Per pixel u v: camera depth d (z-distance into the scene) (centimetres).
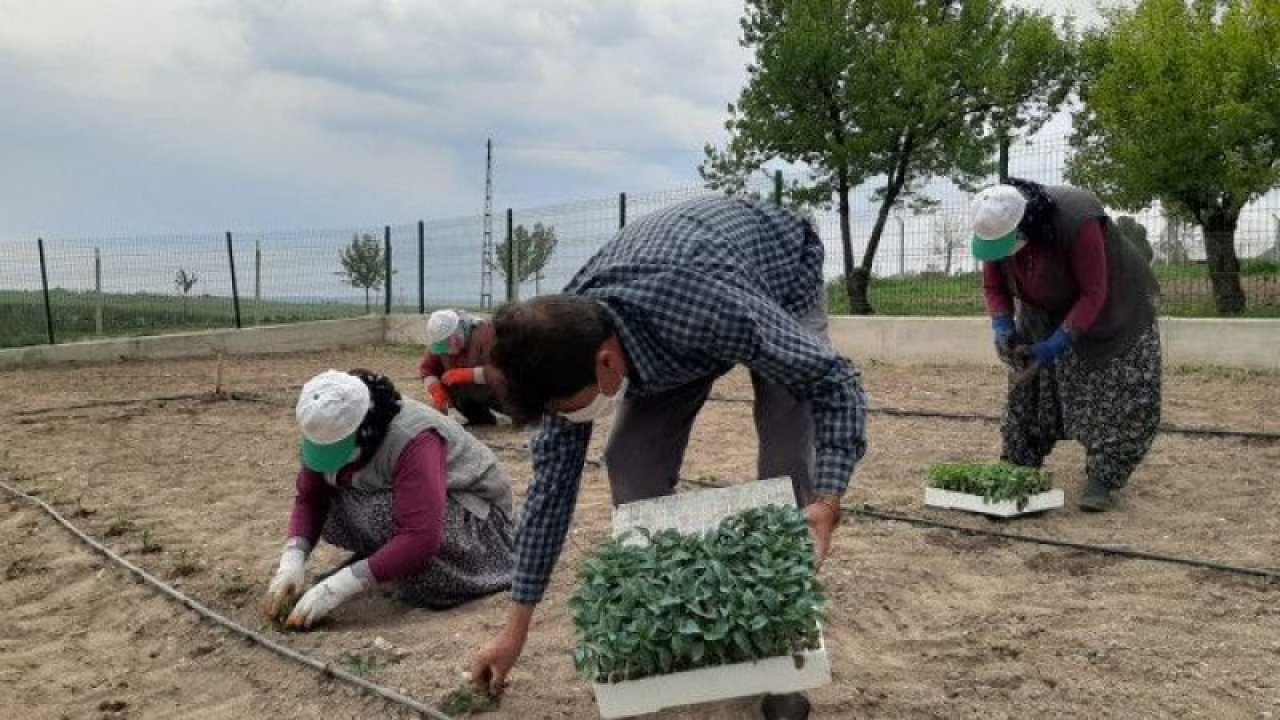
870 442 876
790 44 1872
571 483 364
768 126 1950
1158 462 753
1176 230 1340
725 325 313
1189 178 1527
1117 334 604
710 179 1992
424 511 489
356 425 471
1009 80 1956
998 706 387
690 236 333
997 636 449
